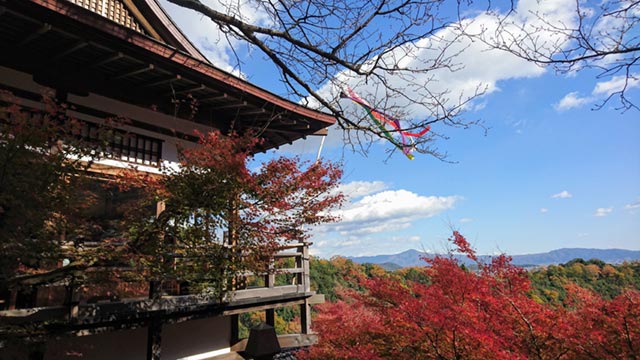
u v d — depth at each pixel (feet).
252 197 15.28
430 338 14.01
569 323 13.71
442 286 15.35
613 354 12.44
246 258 15.64
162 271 14.12
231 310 21.03
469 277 15.11
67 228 11.18
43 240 10.38
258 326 17.33
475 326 13.04
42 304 18.74
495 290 15.06
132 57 16.48
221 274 15.66
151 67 17.13
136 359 19.74
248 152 15.65
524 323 14.07
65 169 11.03
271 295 22.68
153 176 17.81
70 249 11.90
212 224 14.93
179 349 21.56
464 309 13.39
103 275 12.23
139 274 13.79
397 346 15.57
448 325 12.92
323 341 18.63
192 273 15.25
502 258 15.75
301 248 25.57
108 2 24.23
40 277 11.33
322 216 16.07
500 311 14.17
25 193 9.80
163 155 21.54
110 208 17.39
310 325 25.03
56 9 13.39
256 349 16.62
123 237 14.24
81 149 11.84
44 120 11.11
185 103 21.75
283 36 12.05
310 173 15.53
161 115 21.83
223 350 23.73
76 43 15.28
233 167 14.39
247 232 15.26
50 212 10.64
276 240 15.97
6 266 9.95
